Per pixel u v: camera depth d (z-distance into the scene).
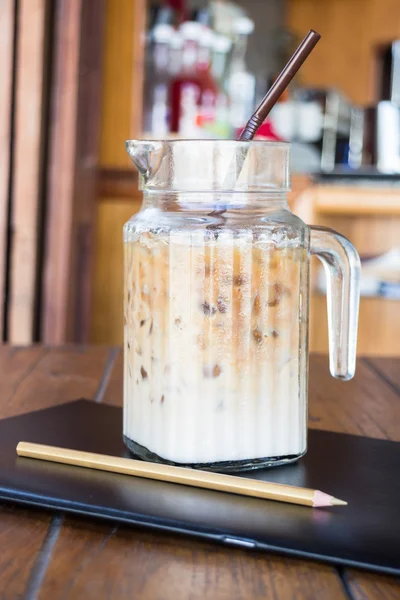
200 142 0.59
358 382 1.00
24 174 1.96
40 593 0.41
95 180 2.28
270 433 0.60
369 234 2.47
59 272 2.03
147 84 2.52
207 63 2.62
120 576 0.43
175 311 0.58
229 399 0.59
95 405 0.78
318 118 2.45
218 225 0.59
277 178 0.61
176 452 0.59
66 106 2.00
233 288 0.58
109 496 0.52
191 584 0.42
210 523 0.48
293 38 3.04
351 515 0.50
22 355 1.13
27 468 0.57
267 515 0.49
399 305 2.36
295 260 0.61
